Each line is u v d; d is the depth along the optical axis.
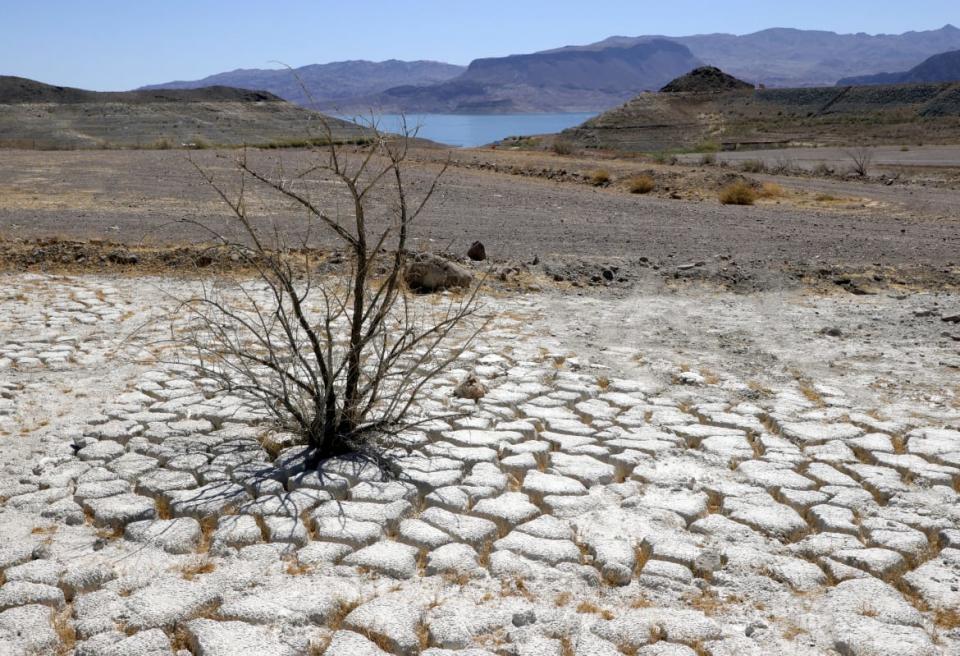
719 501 4.70
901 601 3.61
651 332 8.51
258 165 24.00
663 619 3.47
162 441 5.34
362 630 3.38
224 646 3.25
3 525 4.25
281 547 4.01
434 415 5.83
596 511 4.48
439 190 20.39
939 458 5.20
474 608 3.54
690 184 23.36
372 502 4.49
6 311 8.90
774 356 7.68
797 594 3.70
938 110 79.50
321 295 9.63
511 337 8.16
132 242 12.36
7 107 78.50
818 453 5.30
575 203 19.23
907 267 11.78
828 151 48.06
